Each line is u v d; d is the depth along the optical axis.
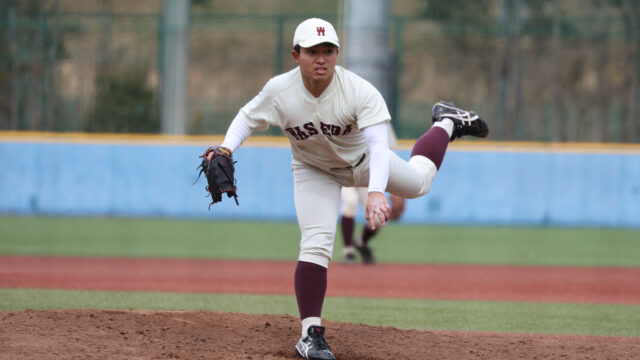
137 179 54.31
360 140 15.75
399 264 37.25
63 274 31.20
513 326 21.81
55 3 60.22
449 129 17.77
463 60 71.25
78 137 55.06
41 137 54.84
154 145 54.31
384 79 53.88
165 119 57.19
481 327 21.53
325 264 15.66
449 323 22.11
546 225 54.44
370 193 14.41
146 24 59.81
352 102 14.75
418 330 19.06
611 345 17.58
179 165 54.41
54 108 59.59
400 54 55.50
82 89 60.41
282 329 18.12
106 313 18.33
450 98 70.38
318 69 14.34
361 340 17.38
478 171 54.41
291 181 54.66
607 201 54.50
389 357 15.84
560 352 16.67
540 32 58.25
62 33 60.78
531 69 59.78
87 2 93.50
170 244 43.28
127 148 54.28
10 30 58.88
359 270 34.59
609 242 47.72
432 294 28.22
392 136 32.31
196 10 95.62
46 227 49.41
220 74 77.75
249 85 77.31
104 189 54.47
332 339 17.33
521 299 27.45
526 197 54.44
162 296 26.12
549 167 54.41
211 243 44.03
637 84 58.97
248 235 47.72
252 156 54.50
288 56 68.12
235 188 15.15
